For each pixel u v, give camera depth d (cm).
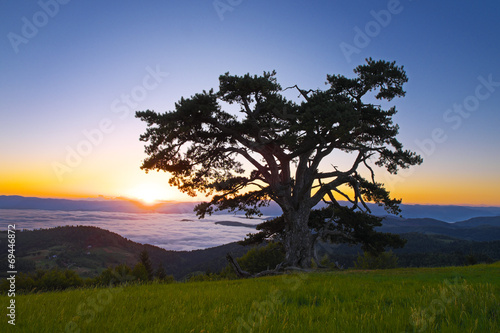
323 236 2245
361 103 2056
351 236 2294
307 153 2181
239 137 2005
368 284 830
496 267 1452
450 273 1173
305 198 2164
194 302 590
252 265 5222
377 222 2294
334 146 1958
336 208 2366
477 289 602
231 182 2145
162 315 459
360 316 419
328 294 666
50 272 4269
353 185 2177
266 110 1930
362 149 2012
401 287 732
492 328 346
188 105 1797
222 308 496
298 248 2075
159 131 1764
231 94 1959
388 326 371
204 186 2191
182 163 2017
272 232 2552
